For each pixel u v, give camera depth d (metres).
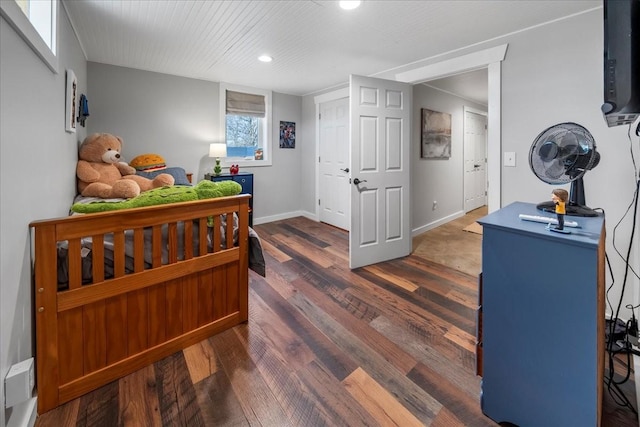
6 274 1.08
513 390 1.24
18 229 1.19
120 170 3.09
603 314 1.27
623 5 1.06
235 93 4.62
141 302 1.61
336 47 2.92
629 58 1.06
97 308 1.46
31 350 1.31
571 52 2.24
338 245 3.93
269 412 1.35
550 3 2.08
